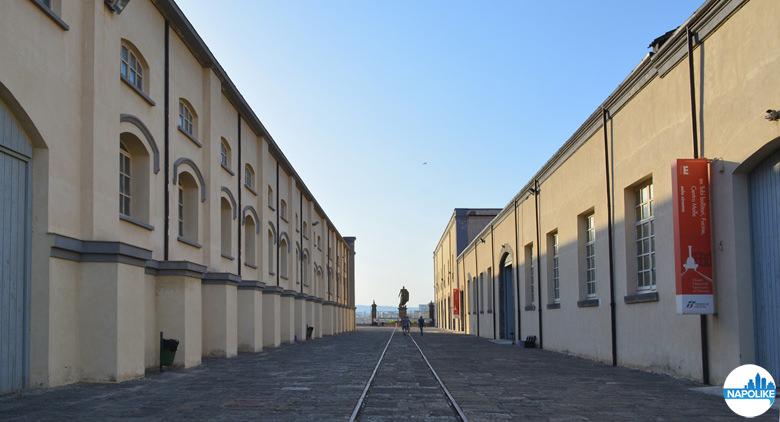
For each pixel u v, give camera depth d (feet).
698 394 39.73
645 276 56.29
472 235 207.31
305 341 121.49
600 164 65.31
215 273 71.15
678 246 42.32
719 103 41.50
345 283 222.28
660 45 52.13
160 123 59.21
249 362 66.03
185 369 57.06
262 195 96.78
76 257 43.42
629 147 57.31
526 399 38.04
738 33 39.27
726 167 40.73
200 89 71.10
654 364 52.60
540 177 92.02
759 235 39.11
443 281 263.29
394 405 35.88
